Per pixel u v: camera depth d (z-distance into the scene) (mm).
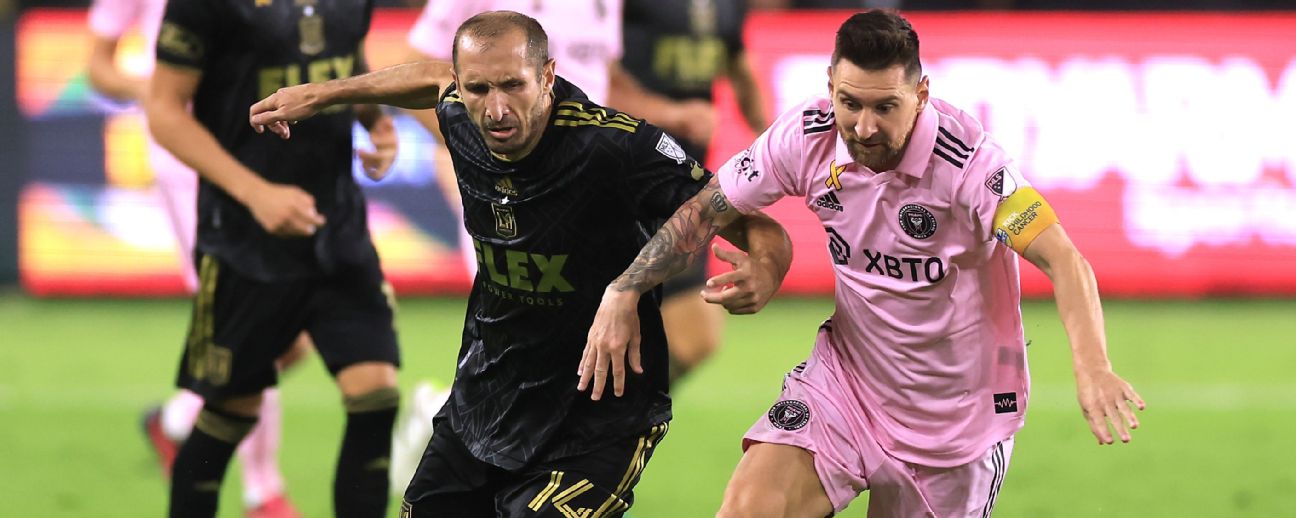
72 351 37406
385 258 44531
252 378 19359
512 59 13711
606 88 24562
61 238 44781
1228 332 40062
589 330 14703
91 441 28469
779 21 44688
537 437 15227
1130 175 45031
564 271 14773
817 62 44406
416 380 32750
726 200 14703
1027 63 44969
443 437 15836
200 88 19016
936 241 14852
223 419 19609
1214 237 45062
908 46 13664
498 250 14969
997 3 47781
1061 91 44938
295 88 16094
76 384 33625
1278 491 24812
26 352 37219
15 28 44375
